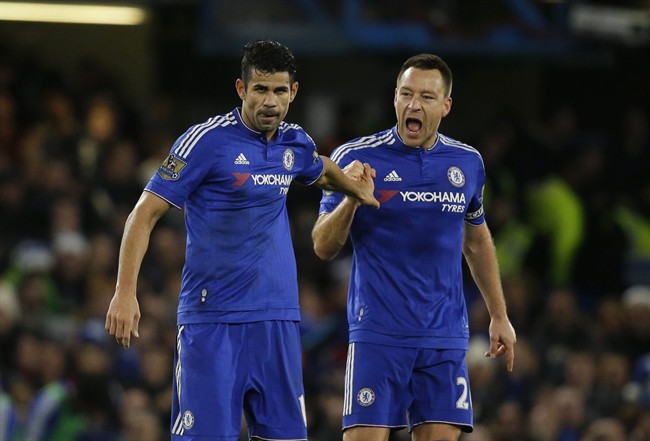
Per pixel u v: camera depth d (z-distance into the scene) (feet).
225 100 212.84
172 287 154.10
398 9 185.47
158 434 134.41
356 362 86.12
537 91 220.02
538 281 182.50
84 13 193.77
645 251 193.36
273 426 80.59
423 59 86.38
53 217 165.27
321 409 140.56
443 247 86.58
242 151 79.20
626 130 202.80
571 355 160.35
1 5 187.62
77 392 127.13
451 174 87.10
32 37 205.26
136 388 140.56
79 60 206.59
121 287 76.43
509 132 193.16
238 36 185.78
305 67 217.77
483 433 139.85
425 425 86.58
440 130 216.13
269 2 186.19
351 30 180.96
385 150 87.25
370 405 85.51
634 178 198.08
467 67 216.13
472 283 170.91
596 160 194.08
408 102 85.87
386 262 86.33
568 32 192.75
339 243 85.76
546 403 145.89
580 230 185.68
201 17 185.88
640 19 191.93
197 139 78.69
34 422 125.59
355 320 86.79
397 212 86.17
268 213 80.23
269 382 80.53
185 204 80.59
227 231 79.46
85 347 131.95
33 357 137.28
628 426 148.36
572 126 208.33
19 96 185.98
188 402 79.41
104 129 180.14
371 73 217.36
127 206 172.55
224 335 79.56
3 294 144.25
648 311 168.35
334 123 215.10
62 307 152.25
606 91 217.36
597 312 177.68
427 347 85.81
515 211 185.16
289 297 81.15
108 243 158.92
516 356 153.69
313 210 177.99
